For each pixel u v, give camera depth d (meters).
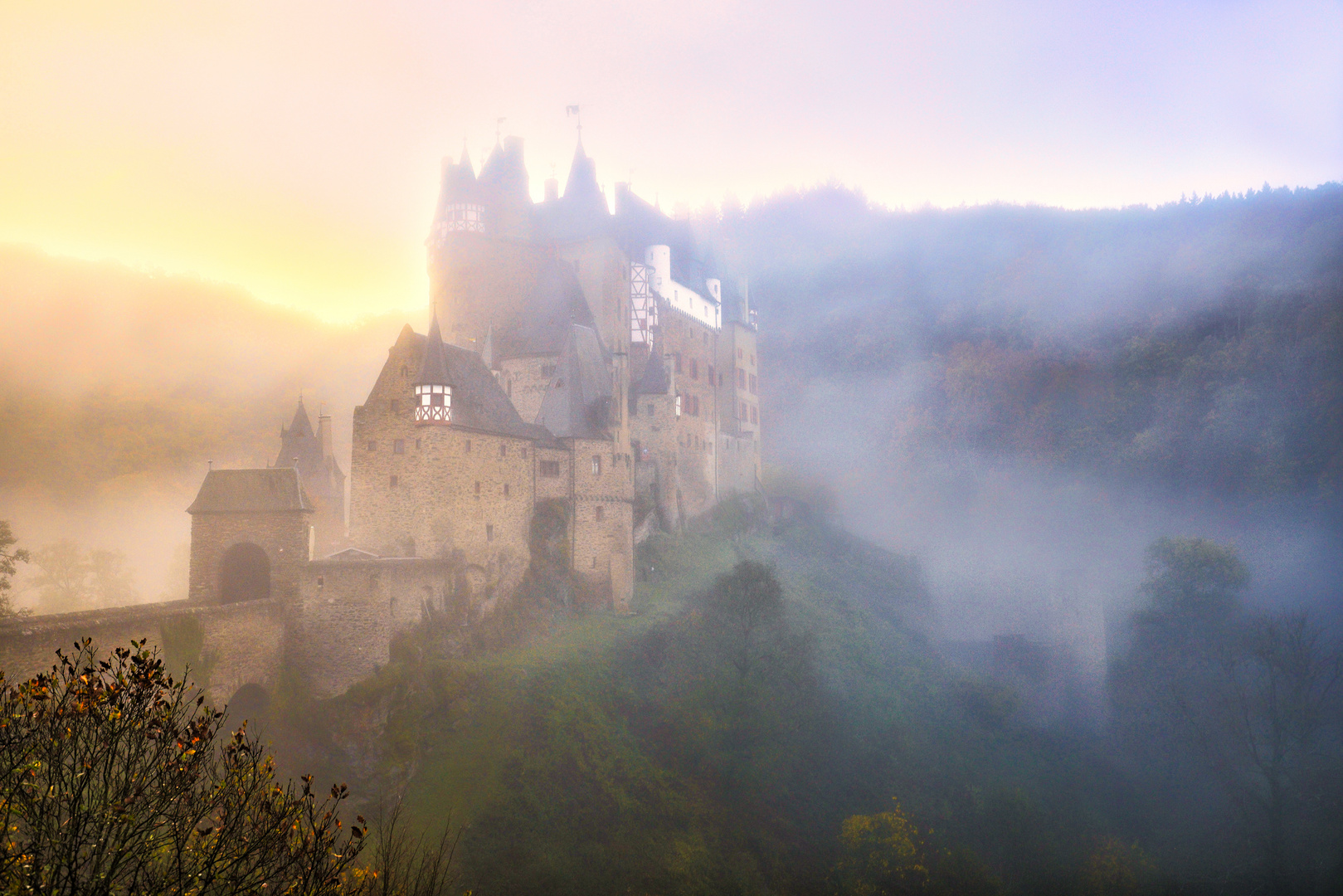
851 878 65.50
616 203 126.88
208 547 61.03
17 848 20.77
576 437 86.31
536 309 103.06
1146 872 72.44
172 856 22.73
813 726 81.44
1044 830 76.25
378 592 61.91
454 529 71.44
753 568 86.19
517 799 59.12
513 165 119.56
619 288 111.94
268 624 58.19
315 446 91.69
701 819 65.50
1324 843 74.38
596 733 66.62
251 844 22.33
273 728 57.34
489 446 76.00
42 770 21.62
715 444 125.38
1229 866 75.12
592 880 56.41
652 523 100.38
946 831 75.31
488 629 71.94
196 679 51.22
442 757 59.91
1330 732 91.75
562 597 80.69
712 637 85.00
